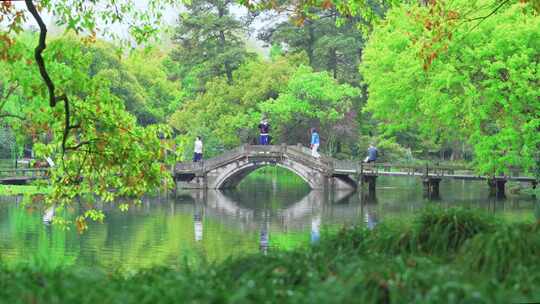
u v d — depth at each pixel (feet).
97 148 46.60
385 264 28.40
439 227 33.24
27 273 29.32
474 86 106.73
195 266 38.83
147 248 70.74
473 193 146.92
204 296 23.39
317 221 96.43
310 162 163.63
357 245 34.96
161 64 301.43
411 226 34.24
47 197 52.95
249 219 101.14
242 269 29.91
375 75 139.23
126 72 230.68
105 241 75.82
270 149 167.22
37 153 49.73
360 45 220.43
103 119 46.14
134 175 48.08
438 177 139.74
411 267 28.58
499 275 27.66
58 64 45.75
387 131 140.05
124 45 48.37
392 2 52.70
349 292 23.65
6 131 185.68
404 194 147.33
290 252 32.45
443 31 54.54
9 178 147.54
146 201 134.41
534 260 28.60
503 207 106.42
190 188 171.83
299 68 202.59
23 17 42.50
